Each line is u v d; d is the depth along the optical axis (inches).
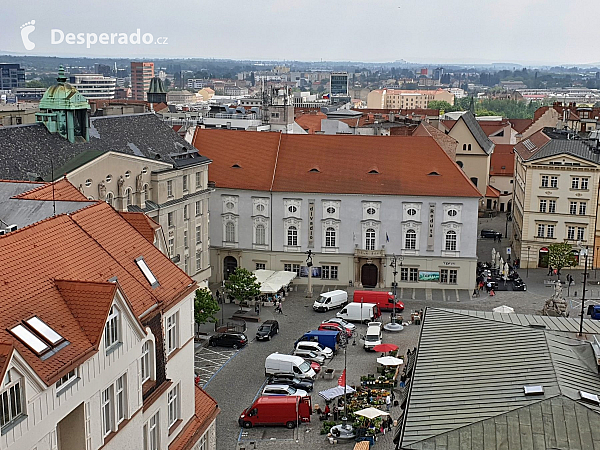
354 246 4778.5
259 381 3248.0
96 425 1443.2
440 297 4559.5
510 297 4557.1
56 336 1374.3
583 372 1754.4
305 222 4805.6
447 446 1502.2
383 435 2723.9
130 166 3695.9
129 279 1755.7
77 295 1485.0
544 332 1977.1
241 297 4138.8
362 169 4798.2
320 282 4857.3
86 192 3378.4
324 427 2765.7
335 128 7219.5
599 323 2172.7
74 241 1713.8
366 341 3671.3
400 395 3070.9
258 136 5059.1
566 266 4982.8
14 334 1316.4
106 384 1473.9
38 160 3316.9
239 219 4901.6
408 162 4783.5
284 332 3927.2
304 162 4894.2
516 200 6082.7
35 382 1243.2
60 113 3563.0
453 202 4623.5
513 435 1505.9
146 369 1712.6
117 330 1526.8
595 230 5177.2
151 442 1744.6
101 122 3934.5
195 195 4288.9
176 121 7632.9
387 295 4247.0
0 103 7559.1
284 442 2684.5
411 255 4726.9
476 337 2009.1
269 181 4842.5
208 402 2178.9
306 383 3159.5
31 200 1977.1
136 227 2128.4
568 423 1521.9
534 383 1683.1
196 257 4387.3
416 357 1963.6
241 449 2618.1
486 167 7194.9
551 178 5206.7
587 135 6195.9
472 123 7455.7
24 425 1214.9
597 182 5108.3
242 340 3668.8
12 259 1488.7
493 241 6215.6
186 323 1955.0
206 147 5083.7
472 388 1721.2
